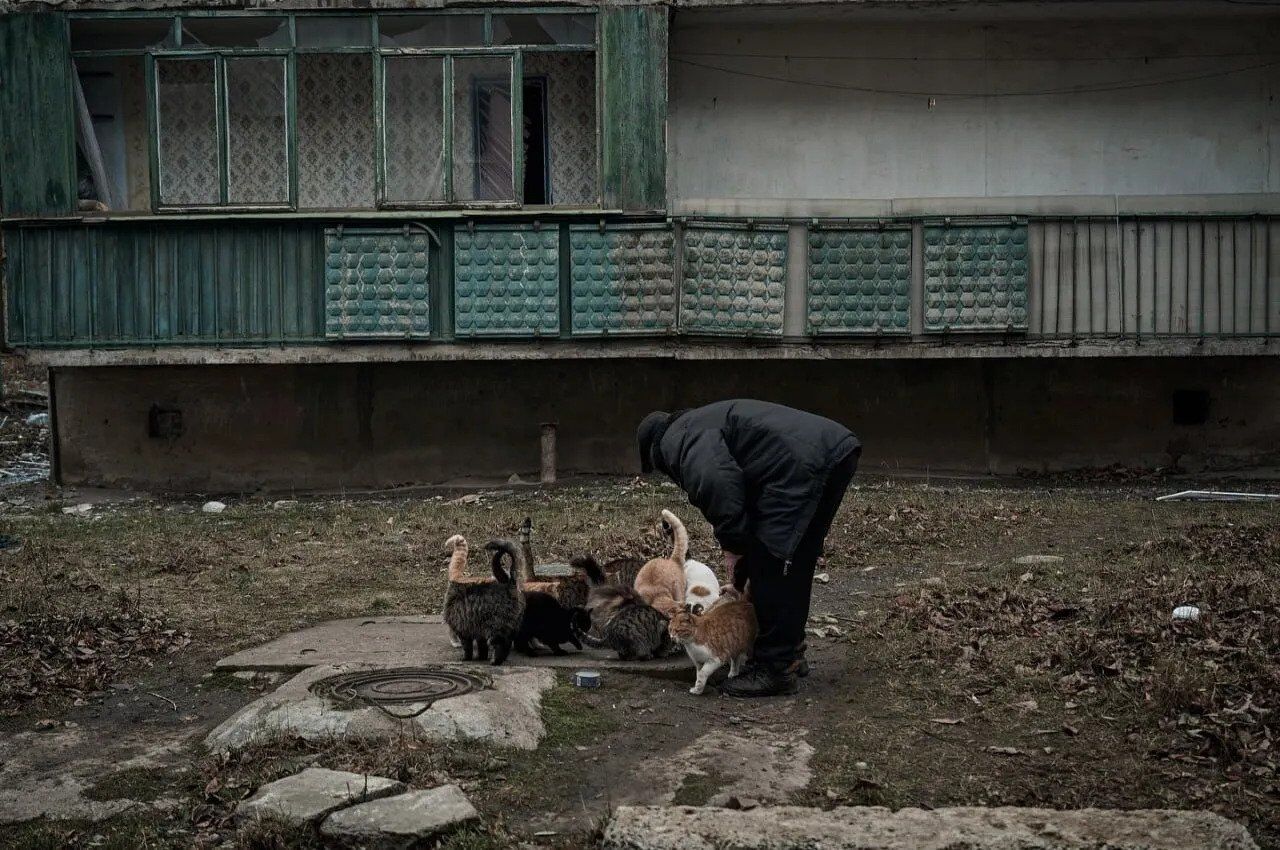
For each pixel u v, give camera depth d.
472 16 14.73
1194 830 4.31
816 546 6.66
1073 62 16.05
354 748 5.63
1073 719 6.11
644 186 14.79
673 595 7.65
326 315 14.79
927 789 5.33
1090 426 16.23
